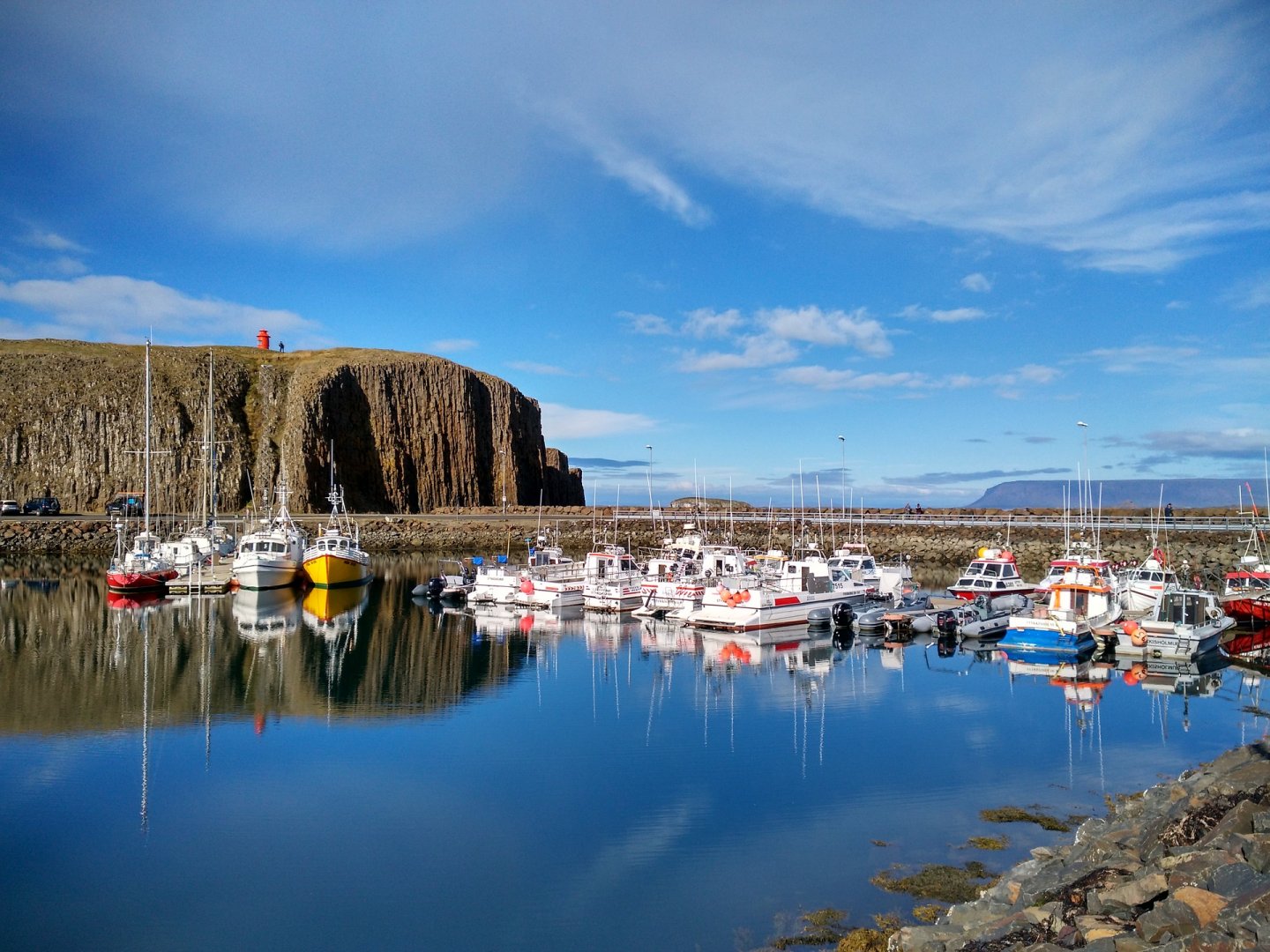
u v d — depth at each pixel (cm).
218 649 4056
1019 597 4844
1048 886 1323
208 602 5762
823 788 2100
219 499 14888
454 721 2767
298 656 3881
